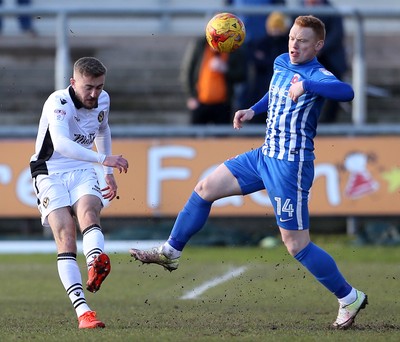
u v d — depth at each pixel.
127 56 69.00
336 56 52.91
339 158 49.66
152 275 38.94
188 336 21.98
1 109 63.28
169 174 49.66
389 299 30.97
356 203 49.38
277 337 21.95
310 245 23.97
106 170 26.14
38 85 65.12
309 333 22.94
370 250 47.41
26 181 49.66
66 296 32.41
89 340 21.11
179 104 64.19
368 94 64.06
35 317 26.83
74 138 24.70
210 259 44.75
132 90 64.94
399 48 72.31
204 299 31.69
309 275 38.38
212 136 50.38
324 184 49.56
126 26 81.19
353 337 22.05
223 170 24.84
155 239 48.59
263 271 39.97
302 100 23.53
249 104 54.09
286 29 53.84
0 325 24.91
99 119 25.02
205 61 52.47
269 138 24.12
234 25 25.88
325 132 50.38
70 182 24.69
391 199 49.22
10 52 68.19
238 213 49.19
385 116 62.59
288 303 30.50
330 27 52.72
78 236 49.91
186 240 25.23
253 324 25.14
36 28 75.12
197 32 72.19
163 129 50.09
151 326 24.50
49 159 24.84
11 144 49.88
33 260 45.53
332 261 23.95
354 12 51.94
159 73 66.25
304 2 60.25
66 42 51.31
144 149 49.91
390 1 82.81
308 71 23.61
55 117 24.11
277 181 23.80
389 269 40.16
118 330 23.16
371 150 49.72
